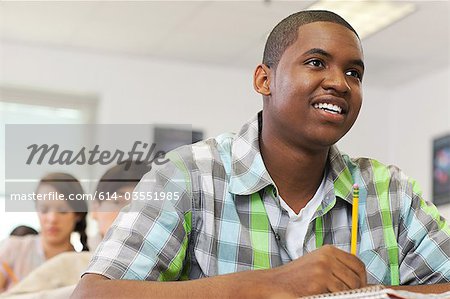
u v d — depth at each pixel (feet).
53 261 7.17
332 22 4.41
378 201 4.81
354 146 21.44
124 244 4.15
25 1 15.52
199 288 3.64
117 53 19.30
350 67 4.37
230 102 20.20
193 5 15.47
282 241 4.49
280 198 4.55
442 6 15.16
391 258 4.75
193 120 19.81
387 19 16.01
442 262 4.74
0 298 6.91
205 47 18.52
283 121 4.41
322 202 4.64
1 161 17.84
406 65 19.51
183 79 19.90
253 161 4.58
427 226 4.85
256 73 4.68
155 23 16.71
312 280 3.48
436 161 19.84
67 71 19.03
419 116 20.75
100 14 16.21
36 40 18.37
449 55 18.53
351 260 3.59
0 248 8.60
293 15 4.57
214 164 4.61
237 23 16.47
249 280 3.60
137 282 3.79
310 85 4.28
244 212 4.53
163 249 4.23
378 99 21.84
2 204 11.86
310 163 4.52
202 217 4.45
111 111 19.22
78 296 3.86
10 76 18.58
